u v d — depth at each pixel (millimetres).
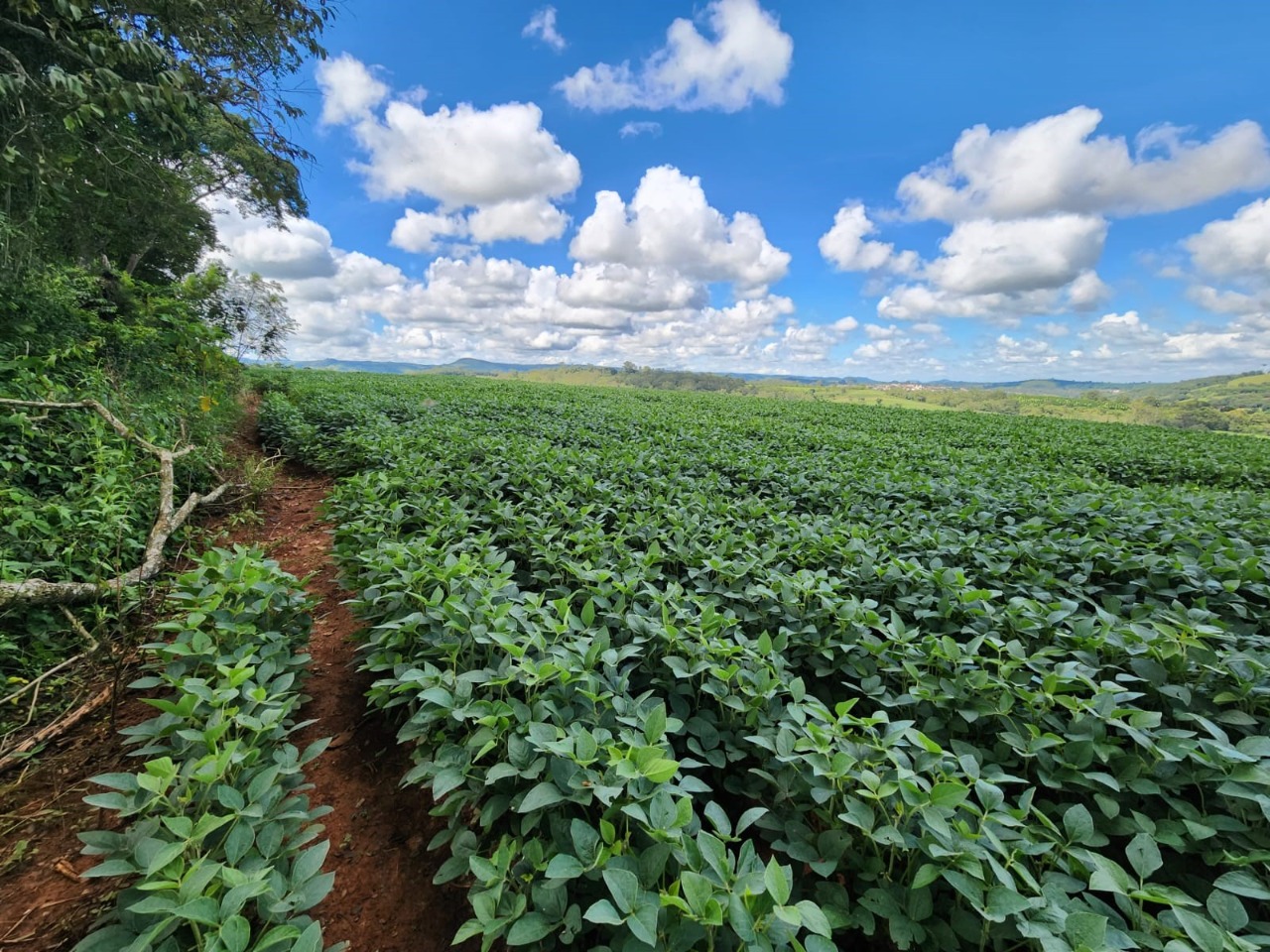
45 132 6055
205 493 6457
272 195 12922
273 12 7980
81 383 6586
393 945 1953
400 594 3062
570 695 2350
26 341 6539
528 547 4578
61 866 2156
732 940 1473
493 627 2645
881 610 3750
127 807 1833
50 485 4836
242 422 12117
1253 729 2449
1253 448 14773
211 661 2721
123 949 1358
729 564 3795
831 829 1970
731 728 2490
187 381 10305
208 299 15492
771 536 5035
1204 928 1381
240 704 2512
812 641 3053
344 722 3076
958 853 1560
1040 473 8852
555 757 1952
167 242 12297
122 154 7438
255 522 6340
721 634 3008
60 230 8062
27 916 1941
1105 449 13070
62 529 4059
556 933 1659
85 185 7406
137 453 5961
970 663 2594
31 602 3268
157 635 3682
